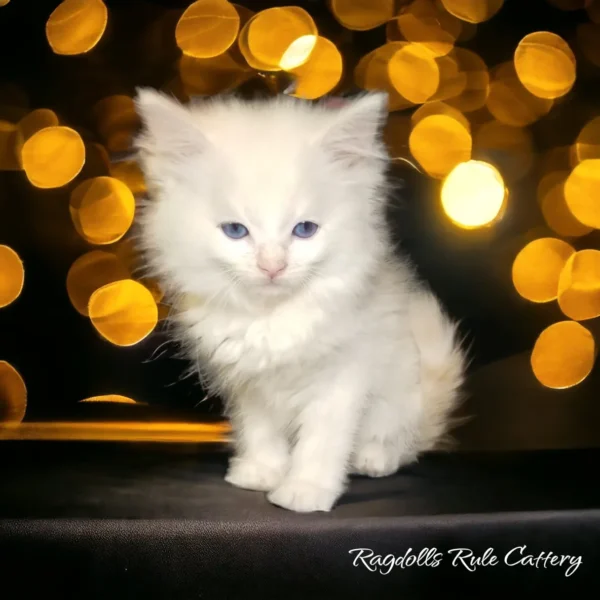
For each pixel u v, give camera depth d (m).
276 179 0.25
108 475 0.29
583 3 0.41
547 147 0.44
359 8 0.41
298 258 0.25
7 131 0.40
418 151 0.43
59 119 0.41
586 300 0.44
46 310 0.43
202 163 0.26
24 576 0.25
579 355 0.42
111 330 0.42
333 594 0.25
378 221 0.28
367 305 0.28
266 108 0.29
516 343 0.44
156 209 0.27
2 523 0.25
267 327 0.27
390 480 0.29
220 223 0.25
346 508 0.26
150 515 0.25
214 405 0.40
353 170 0.27
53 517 0.25
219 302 0.27
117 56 0.40
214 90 0.40
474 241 0.44
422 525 0.25
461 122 0.43
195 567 0.25
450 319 0.40
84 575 0.25
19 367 0.42
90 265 0.43
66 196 0.42
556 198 0.44
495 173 0.42
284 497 0.26
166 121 0.26
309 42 0.39
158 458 0.31
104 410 0.38
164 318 0.41
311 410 0.28
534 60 0.42
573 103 0.43
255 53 0.39
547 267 0.44
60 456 0.31
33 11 0.39
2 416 0.37
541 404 0.39
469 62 0.42
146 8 0.40
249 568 0.25
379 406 0.30
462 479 0.29
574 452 0.33
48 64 0.40
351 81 0.42
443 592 0.25
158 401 0.42
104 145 0.41
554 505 0.26
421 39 0.42
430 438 0.33
